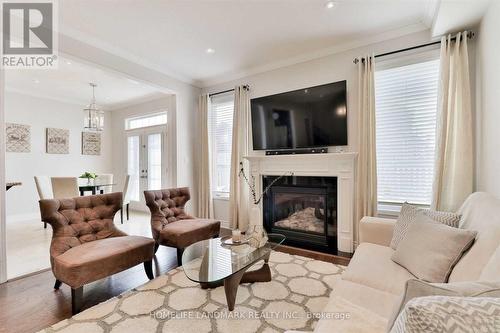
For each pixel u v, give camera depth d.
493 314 0.49
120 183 6.50
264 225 3.77
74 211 2.35
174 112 4.30
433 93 2.81
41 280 2.43
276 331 1.64
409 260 1.56
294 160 3.51
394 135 3.00
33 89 5.04
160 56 3.59
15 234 3.96
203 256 2.06
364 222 2.18
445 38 2.59
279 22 2.77
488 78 2.23
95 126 4.77
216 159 4.55
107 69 3.26
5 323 1.77
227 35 3.03
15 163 5.08
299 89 3.55
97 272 1.98
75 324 1.73
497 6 2.02
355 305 1.17
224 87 4.43
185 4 2.45
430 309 0.49
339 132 3.16
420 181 2.87
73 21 2.72
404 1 2.42
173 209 3.33
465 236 1.38
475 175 2.53
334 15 2.64
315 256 2.95
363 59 3.07
